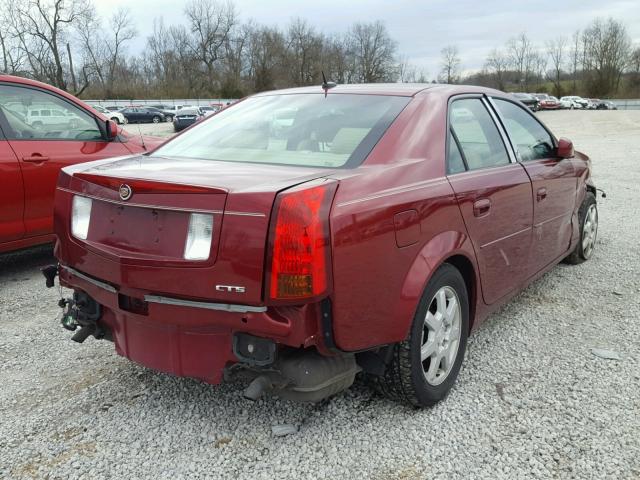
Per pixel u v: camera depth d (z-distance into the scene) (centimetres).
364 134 298
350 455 267
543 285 500
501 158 376
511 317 429
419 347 283
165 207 245
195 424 292
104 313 292
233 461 264
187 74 7800
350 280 243
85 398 318
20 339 397
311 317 238
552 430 285
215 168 275
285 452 270
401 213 265
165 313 250
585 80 9100
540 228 411
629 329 406
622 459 263
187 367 259
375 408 304
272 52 7912
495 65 10469
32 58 5725
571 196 474
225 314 238
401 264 266
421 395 291
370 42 8456
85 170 289
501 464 260
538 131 448
